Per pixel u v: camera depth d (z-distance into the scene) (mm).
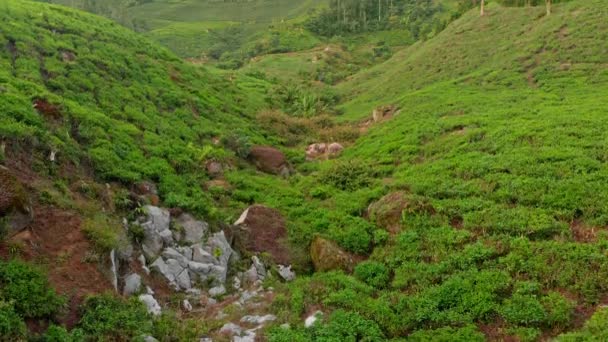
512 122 24250
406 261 14172
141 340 10000
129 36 37469
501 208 15625
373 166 24000
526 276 12219
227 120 31047
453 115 29766
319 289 12852
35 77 21969
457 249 14016
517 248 13234
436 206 16562
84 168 16156
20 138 14180
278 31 103688
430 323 11352
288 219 18156
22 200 11164
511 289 11836
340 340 10664
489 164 19188
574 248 12766
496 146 21125
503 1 56719
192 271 13820
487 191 17094
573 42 38562
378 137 29797
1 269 9641
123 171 17109
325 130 35188
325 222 17719
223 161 23000
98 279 11133
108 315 10180
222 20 144625
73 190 14172
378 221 17062
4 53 23875
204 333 11133
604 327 9938
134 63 30938
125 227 13758
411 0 117250
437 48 51312
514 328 10672
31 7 33344
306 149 31203
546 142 20125
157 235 14156
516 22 48906
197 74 38156
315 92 51625
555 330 10523
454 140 23766
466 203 16422
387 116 35750
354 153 28250
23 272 9844
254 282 14203
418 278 13125
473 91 35312
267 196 20672
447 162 20953
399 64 57062
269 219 17188
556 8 48062
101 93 24141
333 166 23969
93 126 19078
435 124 27531
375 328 11141
